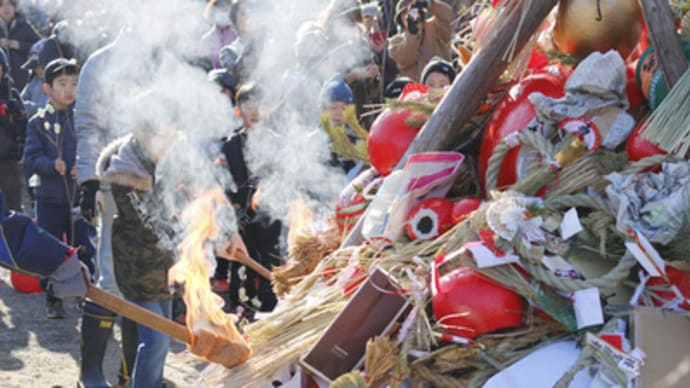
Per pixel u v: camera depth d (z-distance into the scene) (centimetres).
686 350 238
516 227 245
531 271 245
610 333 239
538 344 248
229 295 564
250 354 277
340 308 271
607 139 259
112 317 466
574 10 272
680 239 246
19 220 288
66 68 589
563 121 262
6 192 678
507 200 249
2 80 671
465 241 254
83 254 607
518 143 266
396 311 252
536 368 240
